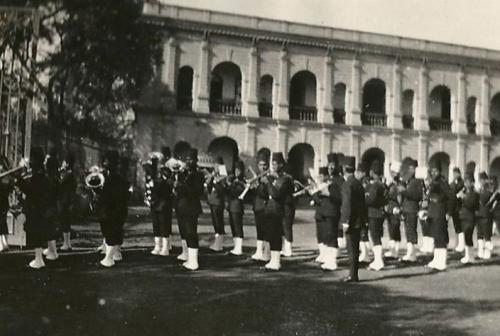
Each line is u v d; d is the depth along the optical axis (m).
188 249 10.62
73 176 12.73
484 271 11.52
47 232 10.04
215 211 13.52
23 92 13.65
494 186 14.70
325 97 37.38
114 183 10.56
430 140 39.53
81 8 24.34
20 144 14.58
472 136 40.44
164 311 7.19
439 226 11.60
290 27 36.53
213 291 8.55
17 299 7.51
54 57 24.58
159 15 33.84
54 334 6.00
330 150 37.41
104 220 10.48
